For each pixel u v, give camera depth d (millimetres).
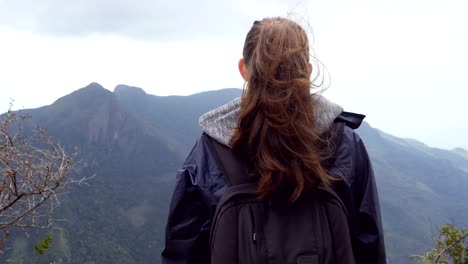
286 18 1096
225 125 1064
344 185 1045
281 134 938
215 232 964
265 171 932
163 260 1129
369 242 1101
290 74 976
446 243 2977
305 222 943
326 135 1038
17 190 2734
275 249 914
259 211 951
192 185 1074
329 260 926
